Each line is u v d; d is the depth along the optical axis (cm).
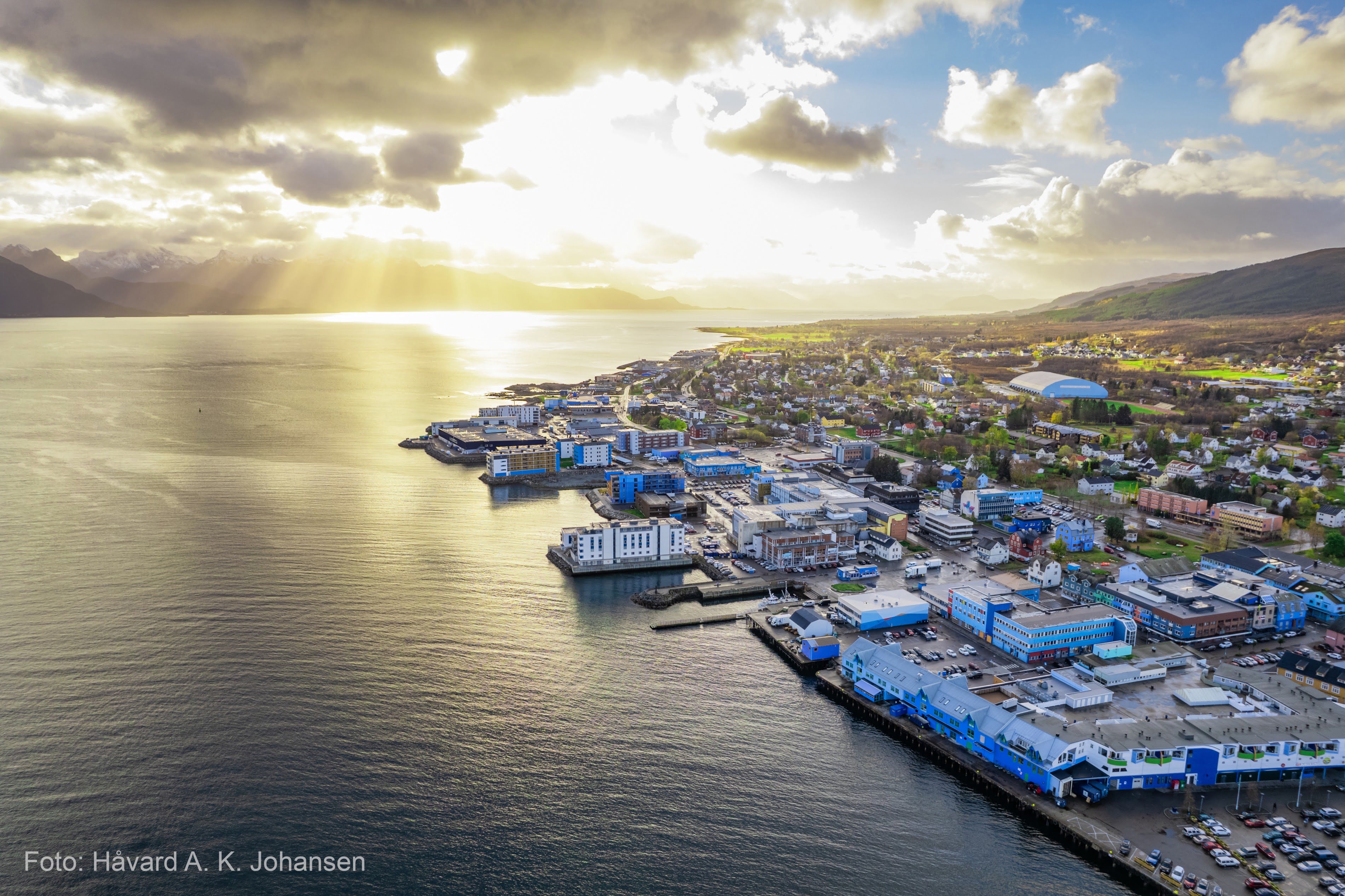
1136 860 13050
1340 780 15500
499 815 13962
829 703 18650
